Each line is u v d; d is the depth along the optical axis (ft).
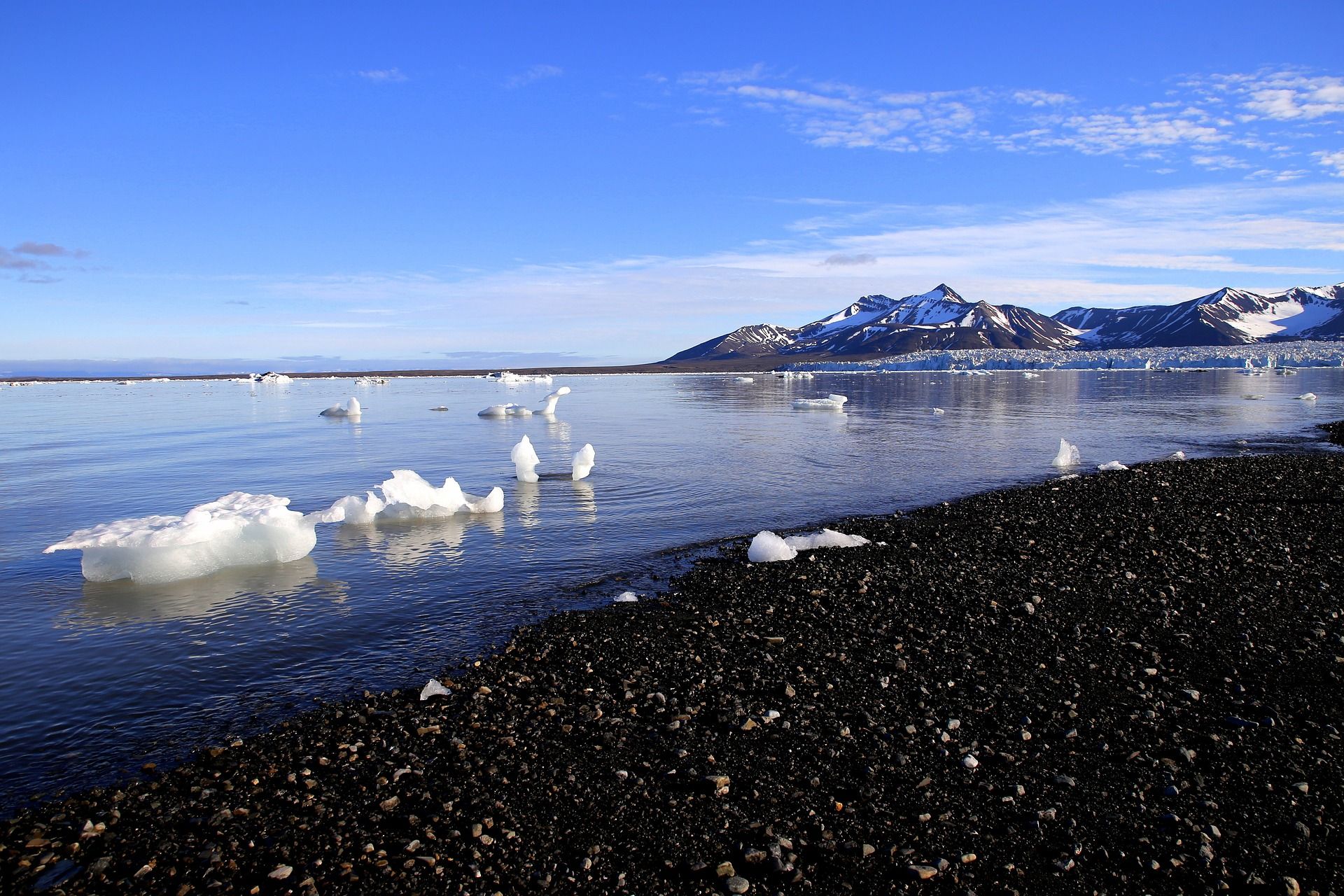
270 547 42.83
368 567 42.04
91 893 16.43
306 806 19.33
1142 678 26.17
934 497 60.44
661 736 22.44
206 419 150.41
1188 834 17.88
